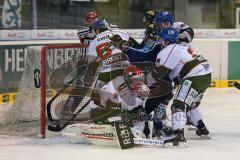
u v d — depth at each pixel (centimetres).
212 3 2131
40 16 1858
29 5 1828
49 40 1845
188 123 1216
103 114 1126
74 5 1934
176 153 1055
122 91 1112
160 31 1162
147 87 1096
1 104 1680
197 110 1197
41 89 1156
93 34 1309
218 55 2072
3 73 1720
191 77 1112
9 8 1773
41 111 1167
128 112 1120
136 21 2080
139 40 2019
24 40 1786
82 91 1155
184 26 1259
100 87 1137
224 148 1113
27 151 1059
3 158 1005
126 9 2059
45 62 1147
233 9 2128
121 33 1193
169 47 1089
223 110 1605
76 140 1138
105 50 1134
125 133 1084
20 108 1221
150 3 2095
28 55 1188
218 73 2075
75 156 1019
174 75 1135
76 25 1941
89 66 1152
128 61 1132
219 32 2089
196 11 2136
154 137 1170
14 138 1177
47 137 1188
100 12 2002
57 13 1900
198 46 2059
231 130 1313
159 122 1171
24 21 1819
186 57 1114
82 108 1159
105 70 1130
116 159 998
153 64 1126
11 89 1742
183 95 1103
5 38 1742
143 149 1080
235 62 2084
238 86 1205
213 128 1335
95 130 1120
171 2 2122
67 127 1162
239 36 2103
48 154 1035
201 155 1045
